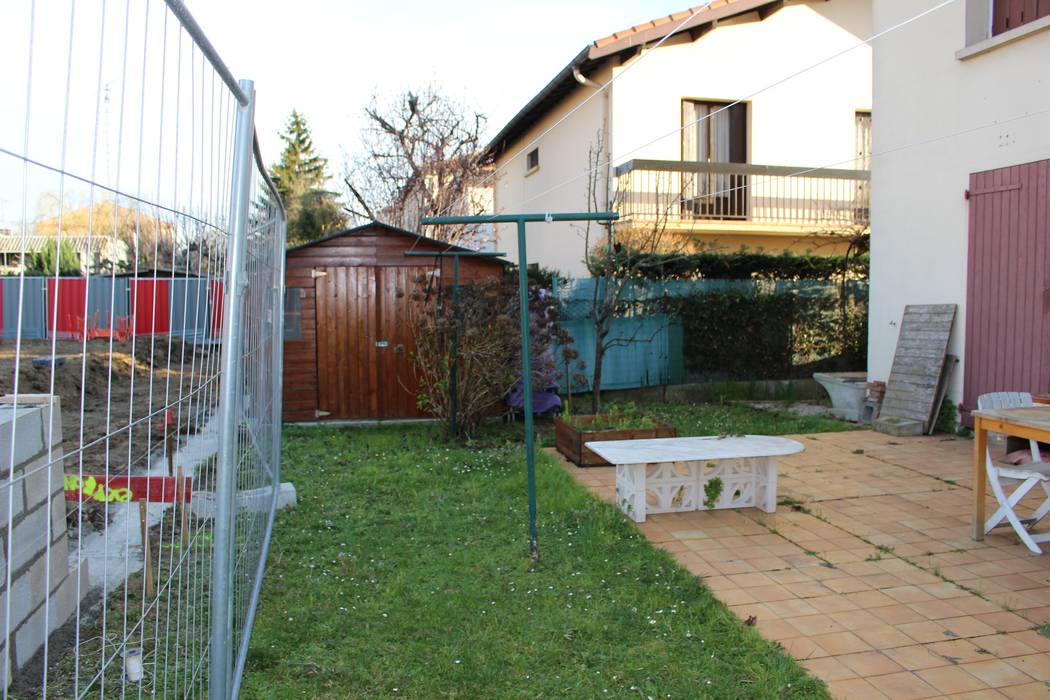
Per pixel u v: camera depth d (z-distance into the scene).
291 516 5.22
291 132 41.22
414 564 4.29
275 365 5.32
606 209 11.10
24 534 2.78
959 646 3.24
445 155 20.11
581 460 6.89
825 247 13.02
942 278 8.00
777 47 12.62
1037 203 6.85
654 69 12.07
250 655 3.14
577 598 3.79
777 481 6.09
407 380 9.31
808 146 12.83
